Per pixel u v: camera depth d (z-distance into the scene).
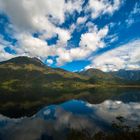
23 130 38.66
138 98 112.00
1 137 34.00
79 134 34.03
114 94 148.00
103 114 57.16
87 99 108.62
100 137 31.30
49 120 48.88
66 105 81.69
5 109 67.62
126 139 29.47
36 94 141.38
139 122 43.59
